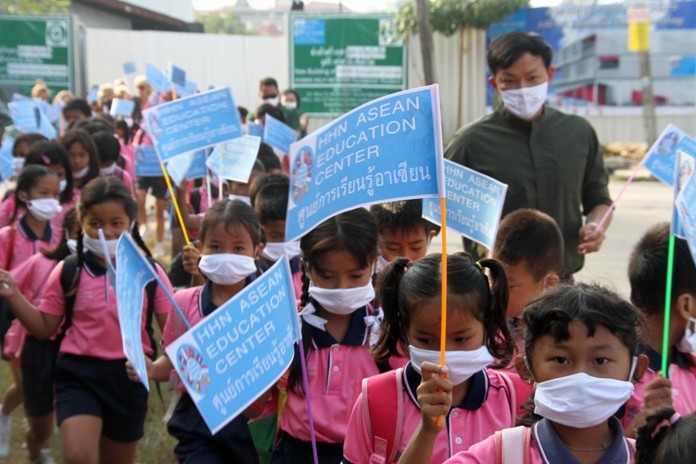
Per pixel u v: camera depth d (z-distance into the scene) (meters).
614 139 24.30
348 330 4.04
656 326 3.68
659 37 23.77
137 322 3.53
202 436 4.53
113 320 5.05
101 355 5.04
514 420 3.30
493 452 2.68
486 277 3.30
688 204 3.62
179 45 27.36
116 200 4.97
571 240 5.88
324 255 3.91
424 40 18.06
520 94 5.62
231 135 6.40
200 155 8.02
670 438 2.29
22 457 6.42
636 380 2.81
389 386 3.31
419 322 3.20
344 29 23.64
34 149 7.21
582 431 2.63
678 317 3.67
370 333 4.02
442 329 2.98
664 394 3.13
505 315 3.36
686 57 23.78
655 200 19.52
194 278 5.80
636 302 3.73
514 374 3.40
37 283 5.81
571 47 23.80
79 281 5.04
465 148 5.87
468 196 4.43
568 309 2.58
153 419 7.05
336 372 3.99
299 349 3.94
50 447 6.39
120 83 19.61
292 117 14.63
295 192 3.49
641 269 3.72
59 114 13.29
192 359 3.18
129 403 5.13
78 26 26.64
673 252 3.65
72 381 5.07
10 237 6.43
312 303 4.07
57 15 25.72
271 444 4.31
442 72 23.56
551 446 2.60
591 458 2.62
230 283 4.63
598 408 2.54
